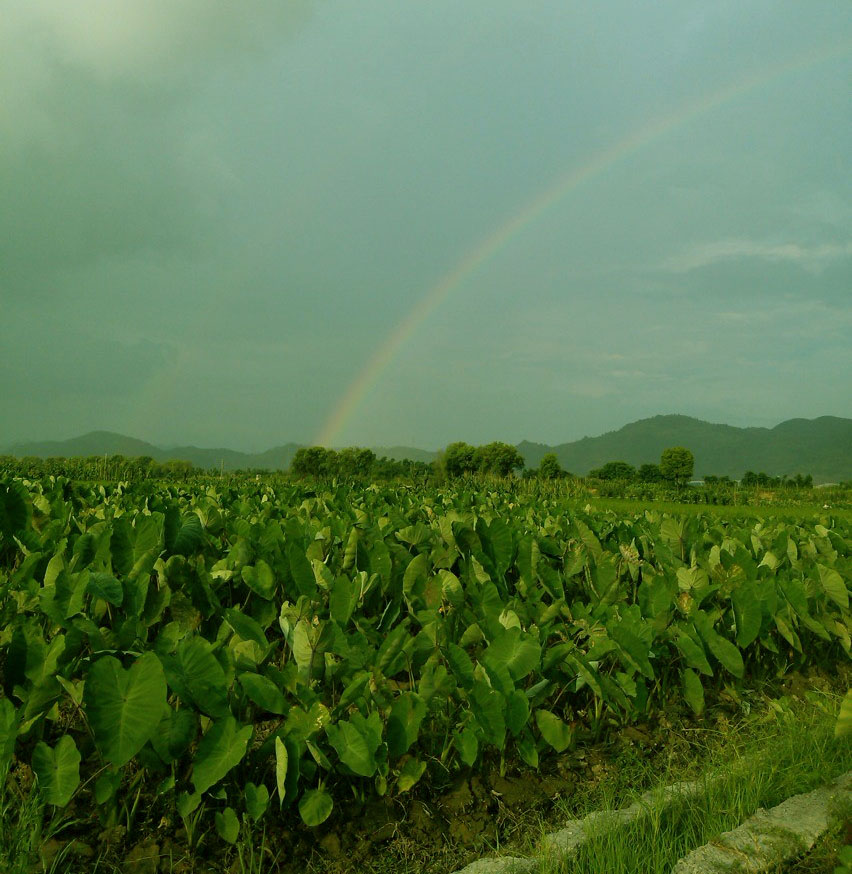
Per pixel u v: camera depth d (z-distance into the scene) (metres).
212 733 2.59
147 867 2.51
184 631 3.67
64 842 2.61
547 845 2.69
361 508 8.50
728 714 4.37
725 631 4.85
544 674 3.68
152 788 2.95
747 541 6.74
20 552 5.37
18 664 3.02
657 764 3.62
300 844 2.72
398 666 3.45
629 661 3.71
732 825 2.96
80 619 3.16
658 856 2.64
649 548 6.29
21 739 3.12
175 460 37.97
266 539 5.02
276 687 2.97
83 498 8.82
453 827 2.94
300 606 3.91
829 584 5.22
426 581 4.32
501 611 4.21
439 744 3.28
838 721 3.31
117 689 2.53
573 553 5.41
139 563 3.87
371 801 3.03
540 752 3.60
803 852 2.78
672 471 65.56
